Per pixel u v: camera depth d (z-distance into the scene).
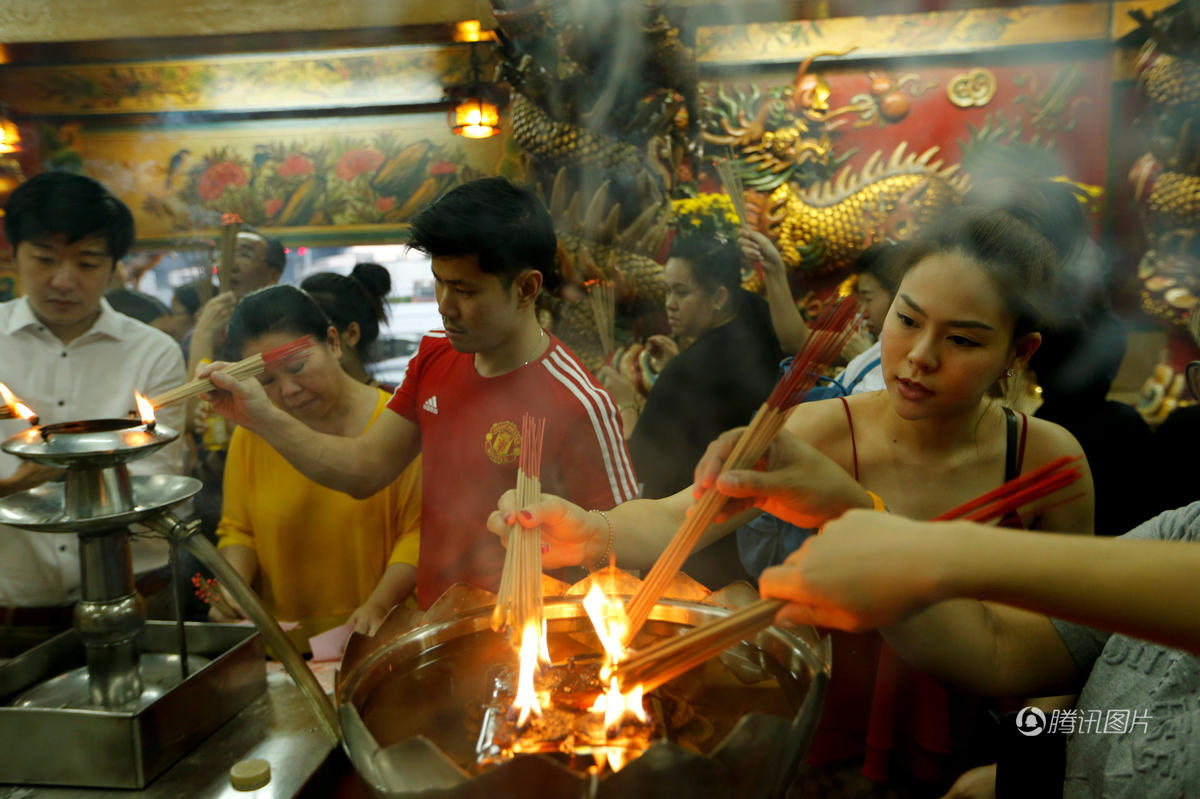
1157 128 3.64
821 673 0.60
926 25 4.05
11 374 1.80
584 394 1.30
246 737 0.99
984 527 0.53
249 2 4.46
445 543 1.38
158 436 0.94
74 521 0.87
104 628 0.94
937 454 1.09
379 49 4.57
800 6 4.07
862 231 3.96
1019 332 0.92
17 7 4.50
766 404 0.77
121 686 0.96
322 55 4.64
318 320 1.60
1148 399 3.77
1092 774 0.73
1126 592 0.50
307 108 4.70
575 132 3.08
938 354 0.89
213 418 2.57
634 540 0.96
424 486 1.41
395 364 4.64
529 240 1.22
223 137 4.81
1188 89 3.46
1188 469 1.41
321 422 1.67
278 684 1.13
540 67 3.04
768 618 0.59
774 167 4.08
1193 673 0.67
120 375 1.89
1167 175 3.62
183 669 1.02
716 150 4.10
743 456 0.74
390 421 1.46
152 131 4.82
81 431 0.95
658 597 0.73
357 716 0.57
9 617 1.63
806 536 1.22
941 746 0.97
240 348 1.56
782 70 4.16
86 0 4.48
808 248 4.02
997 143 4.09
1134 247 4.02
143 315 3.12
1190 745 0.64
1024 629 0.78
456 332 1.25
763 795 0.50
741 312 2.07
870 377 1.56
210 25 4.49
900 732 0.98
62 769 0.88
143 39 4.51
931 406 0.92
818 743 1.02
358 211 4.82
